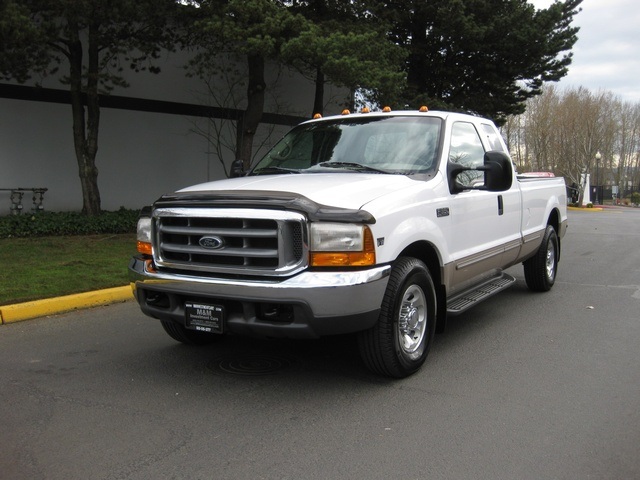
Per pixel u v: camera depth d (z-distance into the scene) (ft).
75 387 15.29
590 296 26.78
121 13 36.40
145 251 15.92
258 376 15.97
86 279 27.25
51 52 44.60
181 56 54.75
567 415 13.29
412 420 13.03
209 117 57.26
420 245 15.80
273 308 13.52
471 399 14.24
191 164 57.00
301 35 37.37
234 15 38.99
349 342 18.98
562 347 18.66
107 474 10.75
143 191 54.03
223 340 19.44
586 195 144.87
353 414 13.37
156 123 54.24
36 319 22.68
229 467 10.98
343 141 18.86
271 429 12.60
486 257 19.60
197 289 14.06
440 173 16.84
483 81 68.28
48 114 48.24
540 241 25.84
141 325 21.77
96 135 44.06
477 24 61.52
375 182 15.25
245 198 13.66
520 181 23.59
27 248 35.76
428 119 18.56
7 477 10.65
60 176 49.32
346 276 13.08
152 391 14.93
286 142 20.31
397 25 62.85
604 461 11.15
